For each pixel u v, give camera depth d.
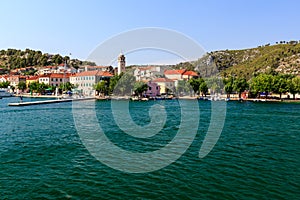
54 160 27.88
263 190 19.98
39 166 25.83
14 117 67.69
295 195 19.16
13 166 25.80
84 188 20.50
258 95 152.12
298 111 85.81
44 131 46.31
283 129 48.62
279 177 22.58
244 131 46.12
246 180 21.92
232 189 20.16
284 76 168.75
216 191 19.83
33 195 19.27
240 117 68.81
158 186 20.83
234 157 28.81
